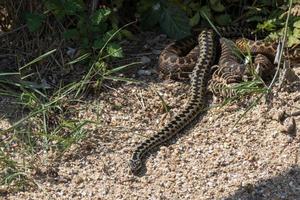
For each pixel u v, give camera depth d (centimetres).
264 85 1173
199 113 1178
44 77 1249
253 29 1311
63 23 1290
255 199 1037
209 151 1116
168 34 1309
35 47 1283
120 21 1340
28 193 1075
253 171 1077
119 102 1205
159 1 1323
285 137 1116
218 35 1299
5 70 1267
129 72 1258
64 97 1202
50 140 1148
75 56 1264
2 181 1083
